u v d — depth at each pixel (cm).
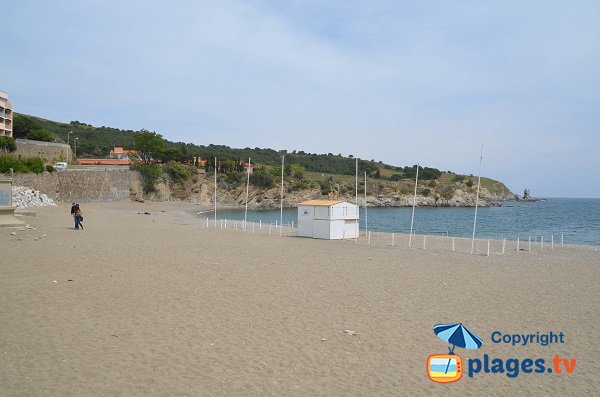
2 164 7719
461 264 2533
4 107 9838
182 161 14425
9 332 1047
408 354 1023
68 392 755
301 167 16700
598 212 13275
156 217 6662
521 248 3659
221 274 1906
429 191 16662
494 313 1418
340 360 968
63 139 15362
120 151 15388
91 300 1371
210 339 1066
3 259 1991
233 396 773
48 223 3853
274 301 1465
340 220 4169
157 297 1448
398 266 2358
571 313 1448
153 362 908
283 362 942
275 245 3269
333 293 1620
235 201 13725
